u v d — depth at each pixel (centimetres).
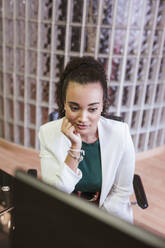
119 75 260
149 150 309
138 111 286
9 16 257
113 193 117
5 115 298
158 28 258
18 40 265
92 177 112
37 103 275
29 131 297
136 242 33
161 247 31
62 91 101
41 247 43
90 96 83
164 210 216
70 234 39
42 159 111
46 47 260
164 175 271
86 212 37
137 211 212
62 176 93
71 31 245
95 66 94
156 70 275
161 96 294
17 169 44
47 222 41
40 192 40
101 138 111
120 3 243
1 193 107
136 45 257
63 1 238
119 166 114
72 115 86
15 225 46
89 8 238
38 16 242
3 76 281
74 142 94
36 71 264
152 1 245
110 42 244
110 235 35
